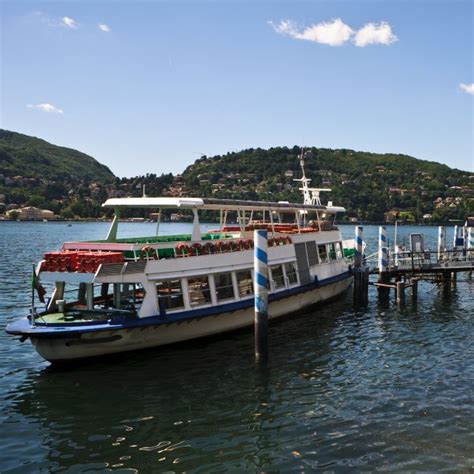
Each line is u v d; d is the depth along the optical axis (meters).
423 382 17.55
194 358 19.75
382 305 32.06
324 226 32.81
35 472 11.66
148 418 14.48
